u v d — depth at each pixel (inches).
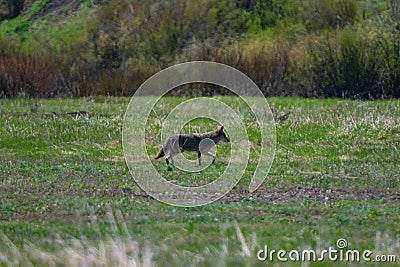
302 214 1812.3
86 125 3189.0
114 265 1366.9
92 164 2532.0
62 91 4416.8
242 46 4854.8
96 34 5359.3
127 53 5118.1
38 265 1395.2
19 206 1891.0
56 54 5014.8
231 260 1419.8
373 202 1969.7
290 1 5383.9
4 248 1478.8
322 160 2635.3
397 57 4284.0
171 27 5226.4
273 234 1603.1
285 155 2728.8
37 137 3011.8
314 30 5019.7
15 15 6230.3
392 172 2407.7
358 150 2780.5
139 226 1664.6
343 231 1640.0
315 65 4389.8
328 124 3189.0
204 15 5364.2
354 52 4318.4
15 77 4308.6
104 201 1953.7
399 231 1643.7
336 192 2105.1
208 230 1626.5
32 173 2352.4
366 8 5103.3
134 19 5418.3
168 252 1441.9
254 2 5447.8
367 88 4293.8
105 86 4392.2
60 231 1619.1
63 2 6284.5
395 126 3085.6
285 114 3366.1
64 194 2039.9
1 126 3198.8
